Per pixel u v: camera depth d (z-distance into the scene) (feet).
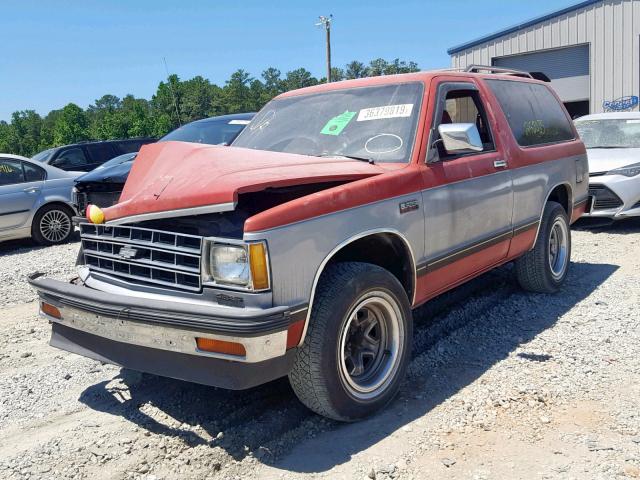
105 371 15.72
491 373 14.25
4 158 35.94
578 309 18.54
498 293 20.44
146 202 11.72
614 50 78.48
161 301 11.03
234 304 10.69
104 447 11.85
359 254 13.34
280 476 10.62
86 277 13.33
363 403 12.17
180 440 11.96
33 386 14.96
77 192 26.81
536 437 11.40
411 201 13.30
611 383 13.42
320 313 11.37
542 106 20.43
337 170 12.60
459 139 13.58
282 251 10.71
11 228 35.55
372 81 16.19
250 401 13.46
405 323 13.08
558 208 20.03
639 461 10.43
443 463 10.71
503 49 86.43
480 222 15.71
